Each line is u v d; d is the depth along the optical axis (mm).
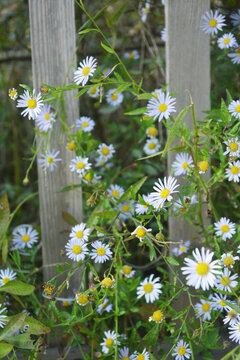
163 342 1157
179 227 1198
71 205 1219
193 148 1110
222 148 1144
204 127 1097
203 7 1158
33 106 1090
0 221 1187
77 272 1198
